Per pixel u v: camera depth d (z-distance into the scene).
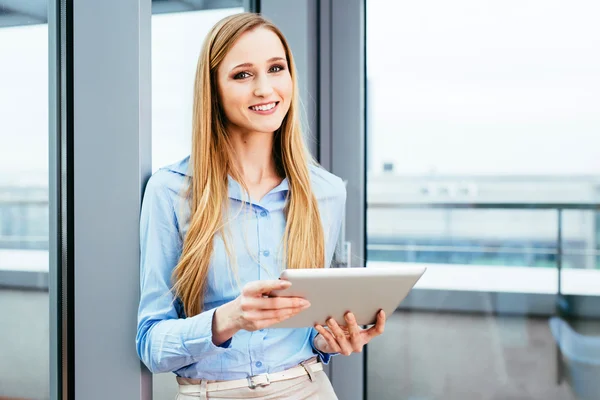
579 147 2.36
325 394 1.42
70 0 1.38
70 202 1.39
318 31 2.32
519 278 2.51
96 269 1.37
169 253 1.31
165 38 1.60
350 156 2.34
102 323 1.37
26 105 1.28
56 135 1.35
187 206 1.33
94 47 1.36
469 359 2.55
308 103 2.20
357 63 2.31
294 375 1.35
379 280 1.14
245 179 1.40
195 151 1.34
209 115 1.34
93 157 1.37
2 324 1.24
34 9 1.30
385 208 2.44
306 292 1.12
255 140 1.40
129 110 1.34
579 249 2.46
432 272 2.54
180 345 1.22
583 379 2.53
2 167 1.23
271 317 1.13
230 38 1.32
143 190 1.36
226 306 1.19
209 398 1.29
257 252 1.36
